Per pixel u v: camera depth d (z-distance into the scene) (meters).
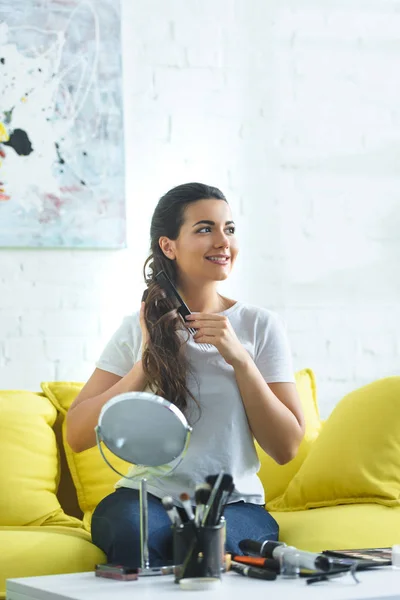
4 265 3.48
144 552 1.96
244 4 3.83
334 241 3.88
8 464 2.83
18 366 3.48
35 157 3.50
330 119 3.91
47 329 3.52
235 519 2.25
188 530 1.80
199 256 2.48
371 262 3.92
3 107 3.48
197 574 1.78
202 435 2.36
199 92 3.76
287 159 3.85
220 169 3.77
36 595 1.82
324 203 3.88
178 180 3.71
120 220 3.59
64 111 3.54
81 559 2.42
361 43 3.96
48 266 3.53
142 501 1.98
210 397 2.38
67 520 2.81
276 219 3.82
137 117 3.68
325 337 3.84
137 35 3.69
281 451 2.41
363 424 2.85
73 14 3.57
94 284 3.58
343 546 2.45
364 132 3.95
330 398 3.83
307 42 3.89
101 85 3.60
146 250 3.65
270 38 3.85
